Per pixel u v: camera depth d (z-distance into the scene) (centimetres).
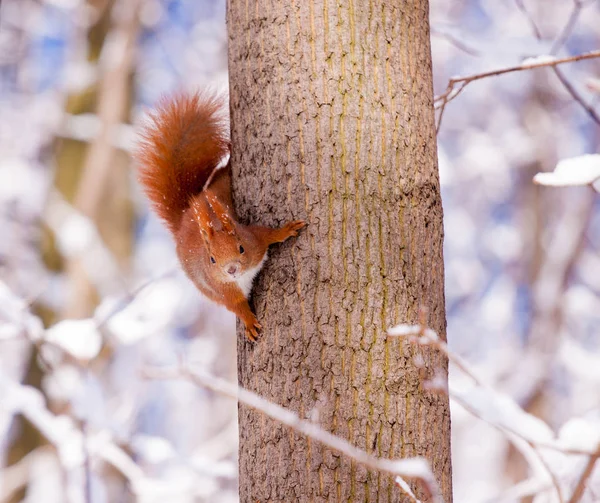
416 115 438
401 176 429
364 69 430
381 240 423
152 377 297
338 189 425
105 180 1337
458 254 1636
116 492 1175
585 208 1438
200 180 595
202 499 1201
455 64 1599
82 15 1405
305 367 421
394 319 420
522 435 313
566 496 509
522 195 1596
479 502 673
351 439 411
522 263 1566
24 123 1430
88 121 1352
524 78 1462
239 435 455
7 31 1614
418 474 275
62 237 1234
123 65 1366
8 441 1258
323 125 428
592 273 1543
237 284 446
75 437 828
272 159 439
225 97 594
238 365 462
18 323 726
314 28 433
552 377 1405
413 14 446
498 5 1559
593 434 348
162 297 806
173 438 1627
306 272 427
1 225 1423
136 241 1504
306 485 412
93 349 727
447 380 440
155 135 593
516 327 1527
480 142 1561
